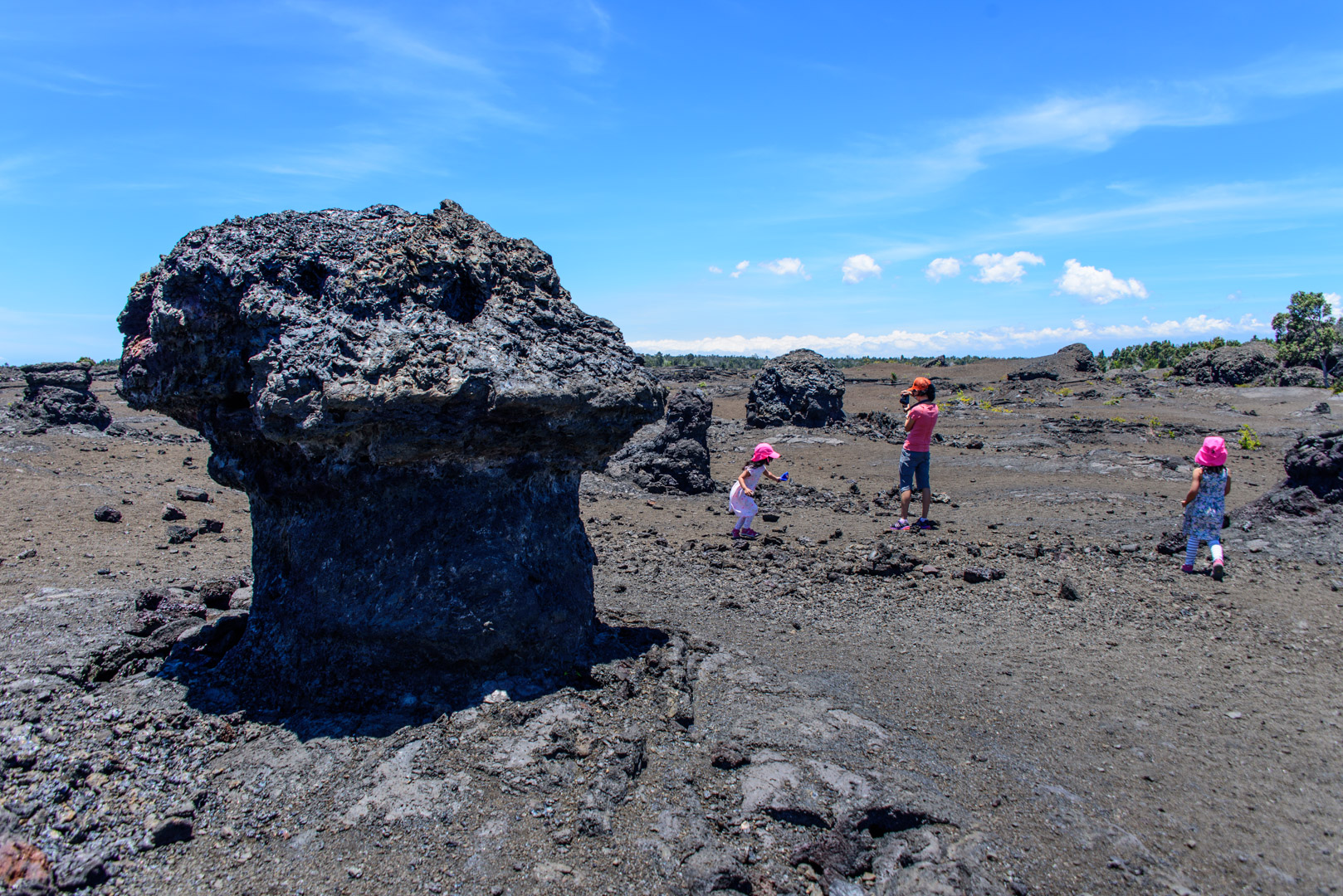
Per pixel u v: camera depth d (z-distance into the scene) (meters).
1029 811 3.71
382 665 4.35
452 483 4.52
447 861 3.21
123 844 3.28
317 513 4.61
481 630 4.30
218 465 5.00
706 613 6.55
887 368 60.03
